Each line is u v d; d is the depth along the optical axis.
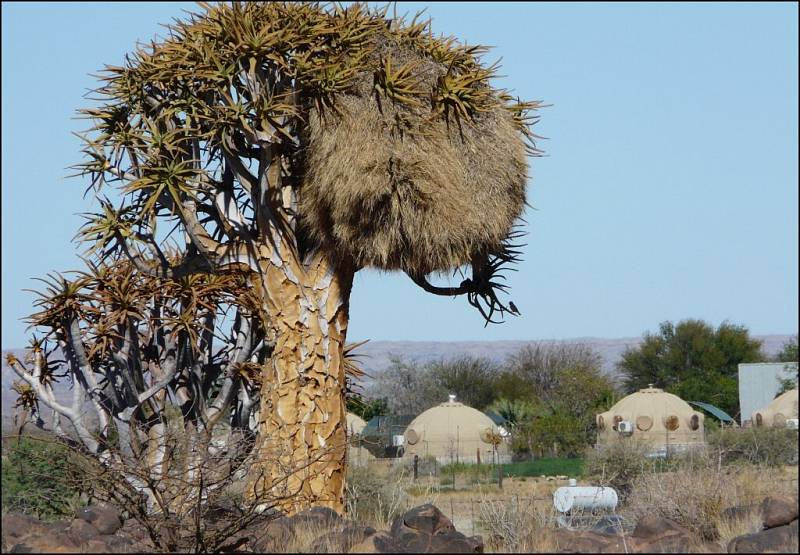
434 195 46.34
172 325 50.66
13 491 46.19
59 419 50.03
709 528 43.22
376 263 48.19
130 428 47.34
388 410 187.88
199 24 50.16
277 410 48.84
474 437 157.62
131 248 50.78
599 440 157.25
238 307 53.28
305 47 48.94
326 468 48.81
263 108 47.53
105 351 49.62
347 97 47.47
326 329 49.97
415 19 51.41
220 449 48.75
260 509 45.94
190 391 53.94
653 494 46.78
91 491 40.88
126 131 51.25
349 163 46.31
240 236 50.62
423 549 34.59
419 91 47.75
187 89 50.06
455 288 55.66
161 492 40.50
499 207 49.28
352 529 38.31
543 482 116.81
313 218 48.75
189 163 51.53
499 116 50.88
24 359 51.22
